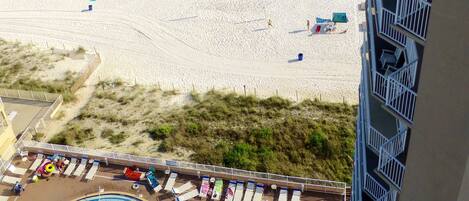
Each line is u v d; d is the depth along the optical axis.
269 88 48.72
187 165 35.72
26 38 58.66
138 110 46.78
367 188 21.64
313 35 55.28
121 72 52.25
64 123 45.47
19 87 50.09
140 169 36.25
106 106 47.53
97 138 43.50
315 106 46.03
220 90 48.81
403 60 19.67
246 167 39.41
